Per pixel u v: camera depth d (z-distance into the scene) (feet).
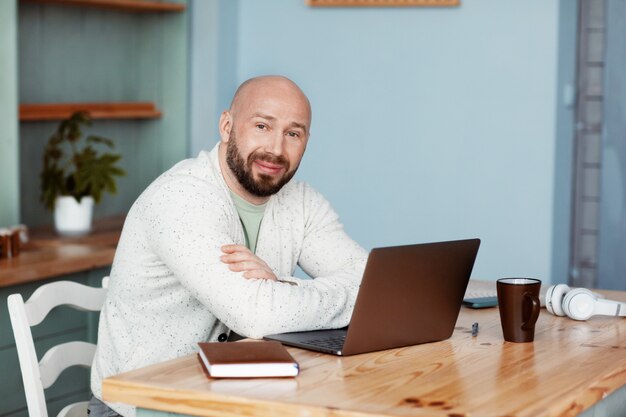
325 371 6.51
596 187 16.39
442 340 7.55
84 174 14.48
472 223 16.19
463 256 7.48
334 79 16.81
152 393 6.08
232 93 17.31
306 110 8.33
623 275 16.16
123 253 8.36
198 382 6.16
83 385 13.11
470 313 8.62
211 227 7.85
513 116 15.83
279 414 5.74
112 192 14.69
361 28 16.57
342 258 8.96
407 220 16.57
